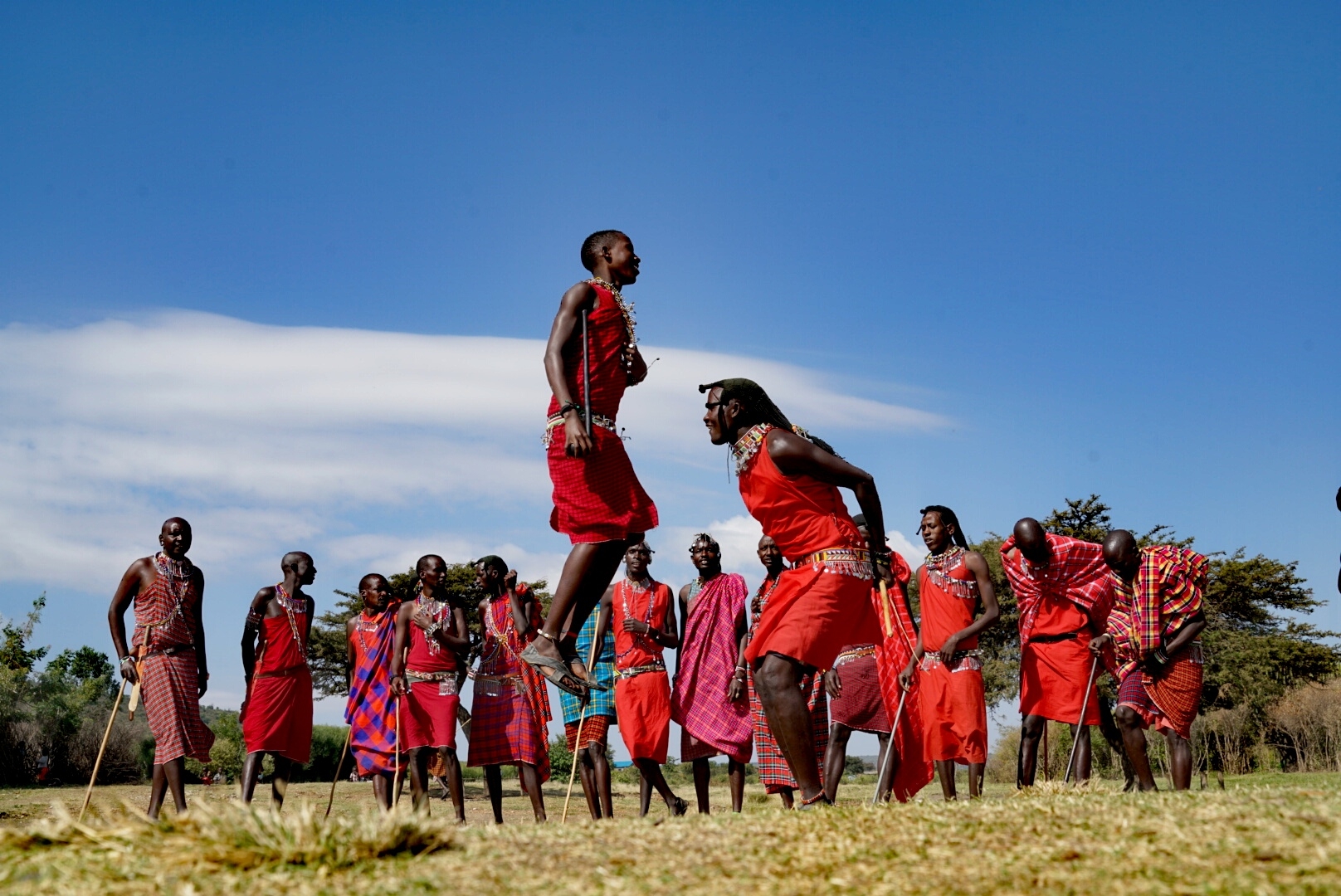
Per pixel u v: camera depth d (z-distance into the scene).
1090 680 8.77
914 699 8.53
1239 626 33.75
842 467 5.40
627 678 9.60
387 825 4.05
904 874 3.49
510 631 9.87
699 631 9.72
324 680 30.08
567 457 5.19
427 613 9.88
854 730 8.83
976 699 8.27
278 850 3.86
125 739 24.22
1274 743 26.78
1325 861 3.30
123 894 3.52
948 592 8.43
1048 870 3.44
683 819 4.84
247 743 9.41
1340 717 25.47
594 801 9.58
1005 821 4.30
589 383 5.21
